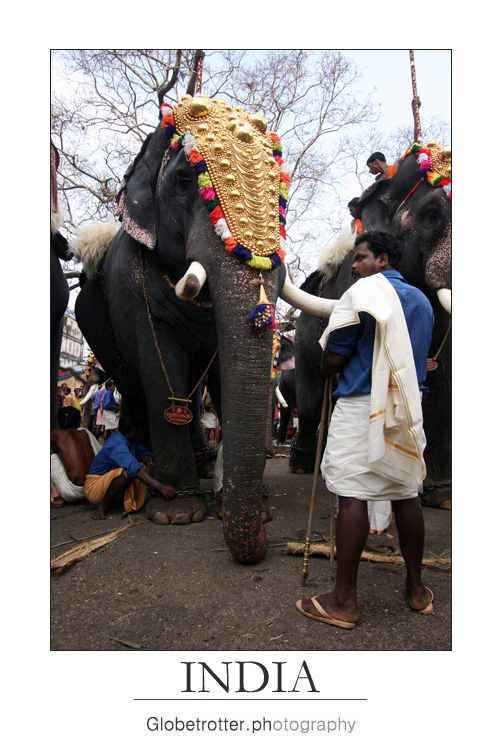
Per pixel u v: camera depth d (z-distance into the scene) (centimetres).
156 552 289
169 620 218
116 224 433
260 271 268
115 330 404
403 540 223
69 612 226
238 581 251
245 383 252
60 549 302
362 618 219
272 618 218
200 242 280
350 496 209
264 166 285
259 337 257
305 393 513
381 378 197
